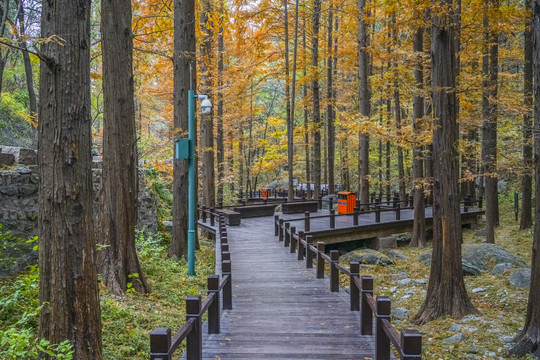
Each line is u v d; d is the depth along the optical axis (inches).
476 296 398.9
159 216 633.6
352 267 280.7
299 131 941.8
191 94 412.8
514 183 1032.2
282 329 244.8
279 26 879.7
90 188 191.9
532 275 272.4
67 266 184.4
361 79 748.0
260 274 392.5
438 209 352.8
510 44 765.3
